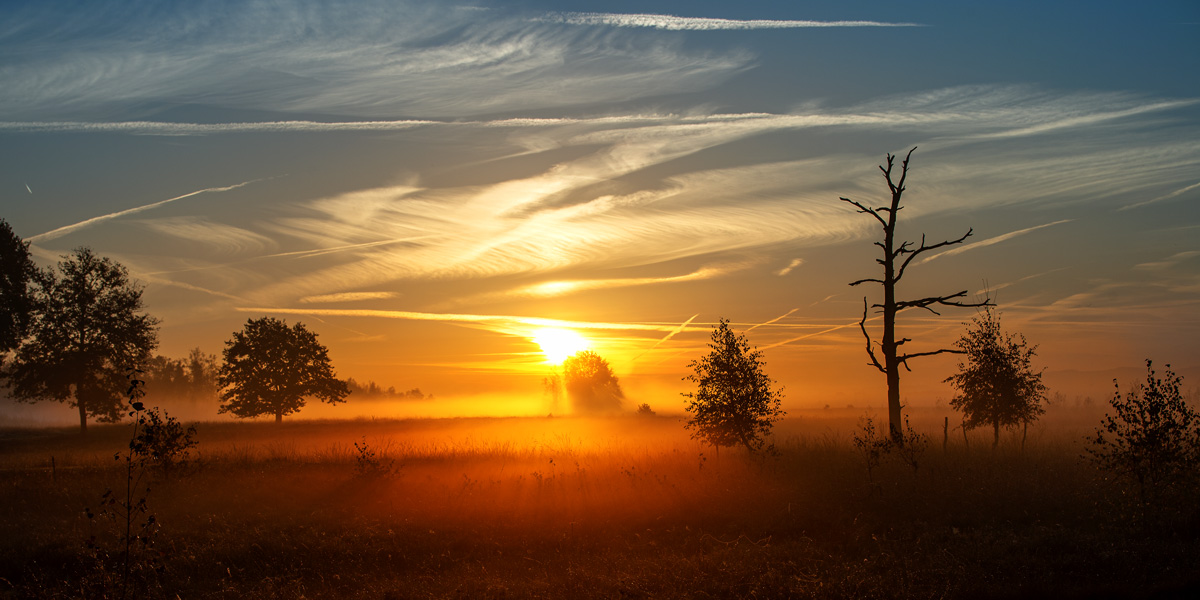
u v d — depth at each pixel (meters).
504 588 10.22
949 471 15.94
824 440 22.14
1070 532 11.43
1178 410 12.56
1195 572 9.17
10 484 18.84
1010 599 8.89
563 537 12.88
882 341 21.47
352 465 21.42
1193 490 11.92
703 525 13.33
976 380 20.53
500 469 20.30
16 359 49.22
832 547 11.60
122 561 10.68
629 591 9.76
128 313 52.53
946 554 10.58
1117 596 8.78
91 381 50.16
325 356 66.88
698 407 21.11
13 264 47.94
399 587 10.59
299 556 12.26
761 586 9.64
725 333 21.41
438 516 14.30
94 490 17.62
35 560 12.20
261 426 50.06
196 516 14.98
